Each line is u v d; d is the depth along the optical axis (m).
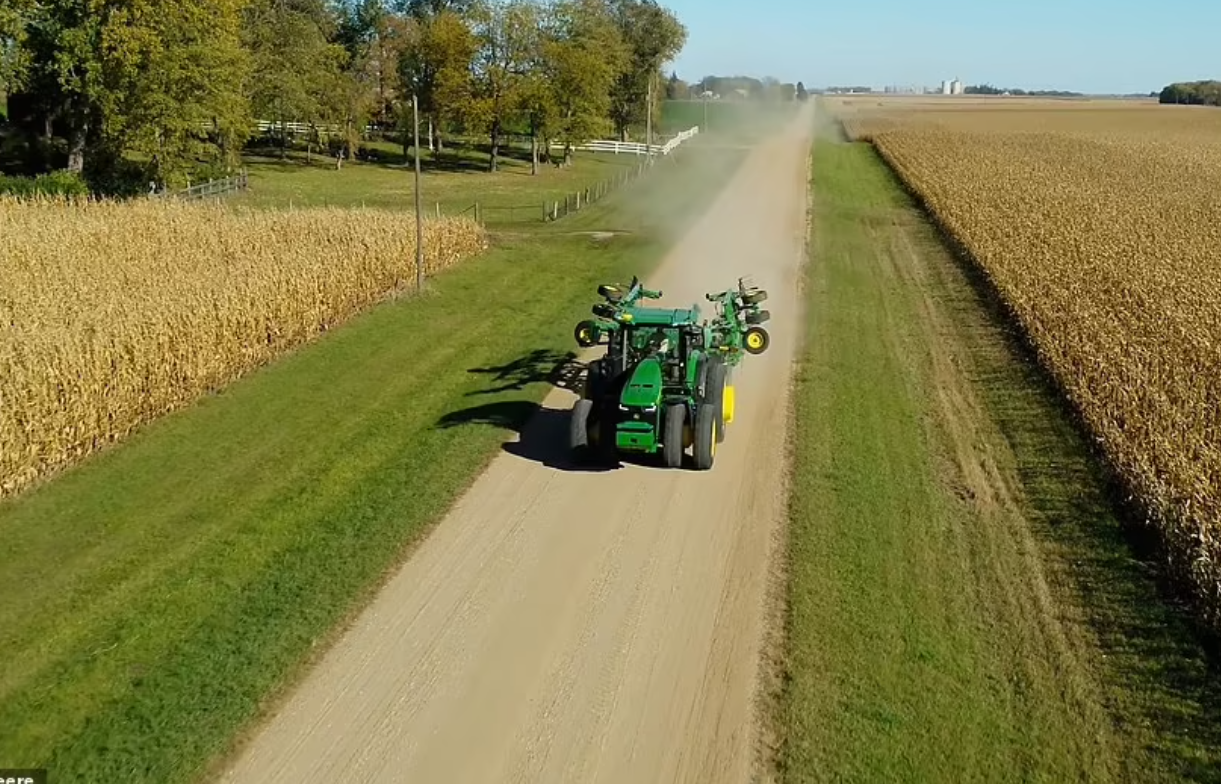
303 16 72.12
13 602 11.66
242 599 11.83
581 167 75.56
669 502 14.67
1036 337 22.33
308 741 9.48
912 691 10.29
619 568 12.78
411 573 12.54
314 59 68.38
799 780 9.05
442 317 25.12
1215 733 9.75
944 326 24.88
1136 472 14.67
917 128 103.31
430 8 92.62
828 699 10.14
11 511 14.09
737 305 19.61
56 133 53.53
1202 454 15.38
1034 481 15.54
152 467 15.68
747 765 9.28
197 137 55.72
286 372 20.55
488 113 69.69
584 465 15.98
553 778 9.10
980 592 12.25
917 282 29.84
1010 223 38.28
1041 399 19.25
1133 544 13.48
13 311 20.00
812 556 13.07
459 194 56.78
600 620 11.60
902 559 13.03
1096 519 14.21
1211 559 12.10
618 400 15.55
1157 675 10.63
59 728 9.52
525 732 9.70
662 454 15.59
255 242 27.55
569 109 72.62
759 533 13.74
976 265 31.19
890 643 11.12
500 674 10.57
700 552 13.21
